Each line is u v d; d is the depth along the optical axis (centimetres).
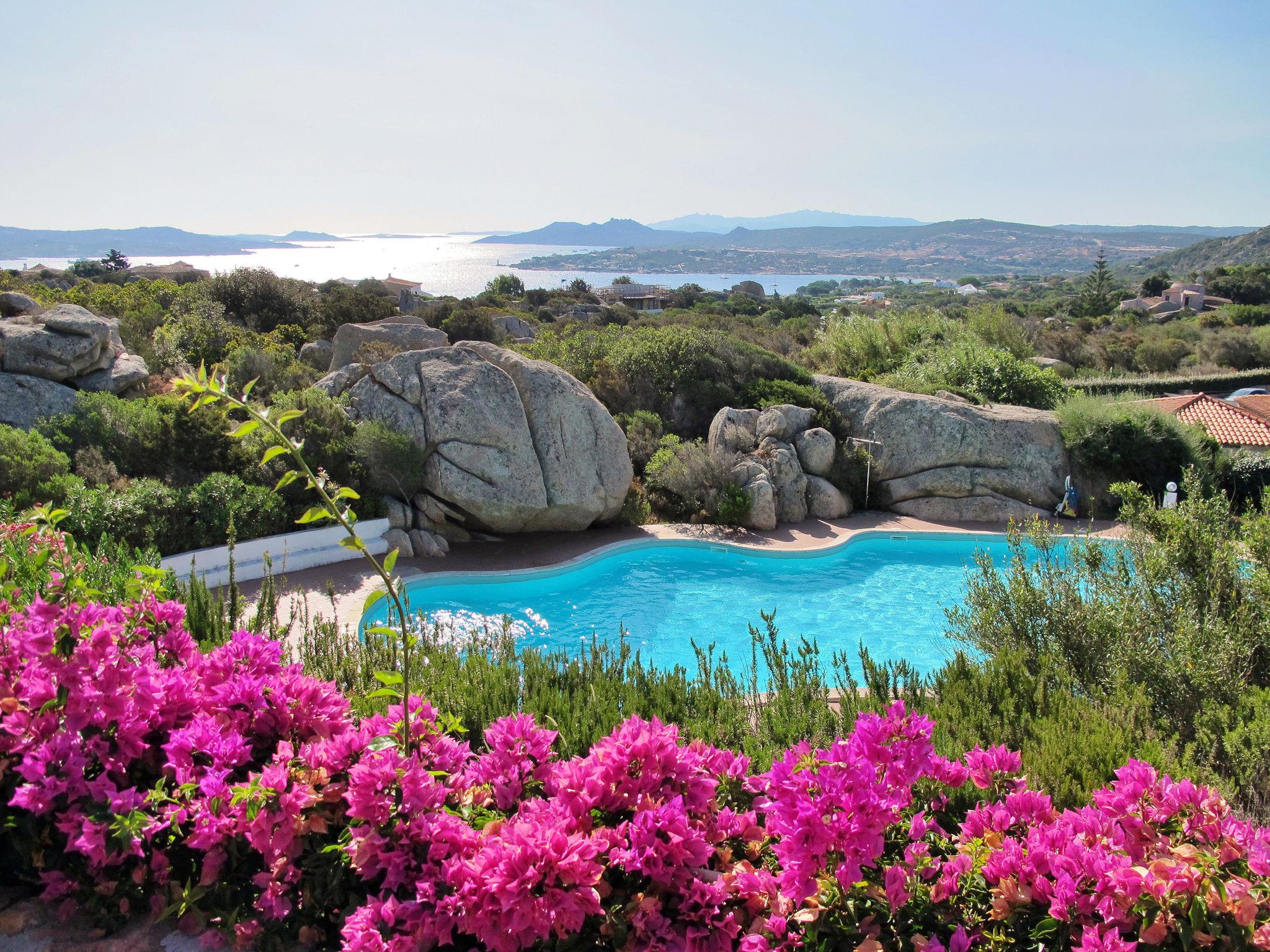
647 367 2547
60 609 428
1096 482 2331
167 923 410
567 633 1466
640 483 2231
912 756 397
